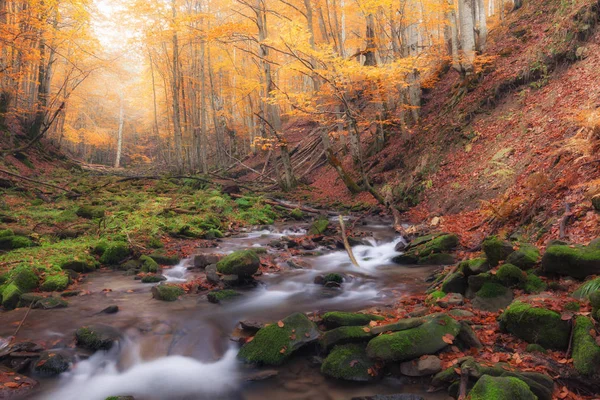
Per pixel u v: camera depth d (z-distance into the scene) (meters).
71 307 6.21
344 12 20.30
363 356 4.21
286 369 4.36
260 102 31.06
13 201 14.44
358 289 7.15
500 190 10.63
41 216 12.27
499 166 11.40
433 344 4.12
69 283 7.38
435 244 8.80
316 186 22.72
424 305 5.78
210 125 42.03
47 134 33.94
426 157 15.34
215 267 7.84
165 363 4.64
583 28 12.48
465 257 8.07
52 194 16.81
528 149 11.01
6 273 7.15
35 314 5.89
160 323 5.58
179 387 4.16
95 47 22.12
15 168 21.39
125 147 62.34
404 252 9.47
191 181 22.53
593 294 3.99
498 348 4.16
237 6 25.97
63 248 9.10
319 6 18.67
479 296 5.30
